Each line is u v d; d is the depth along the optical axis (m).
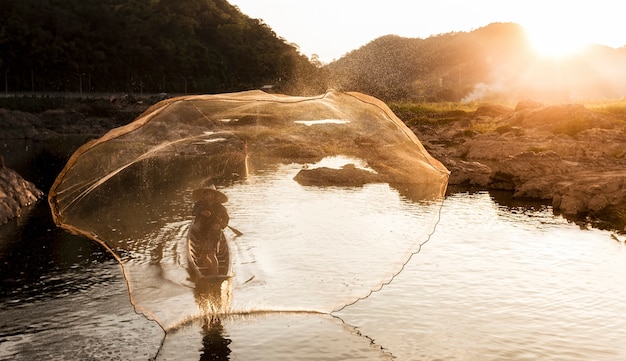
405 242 8.16
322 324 8.45
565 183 19.44
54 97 76.19
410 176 8.34
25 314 9.95
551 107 35.44
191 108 8.13
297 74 107.38
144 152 8.12
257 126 8.58
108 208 8.02
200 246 8.49
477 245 13.69
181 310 8.43
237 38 124.19
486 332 8.84
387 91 70.75
